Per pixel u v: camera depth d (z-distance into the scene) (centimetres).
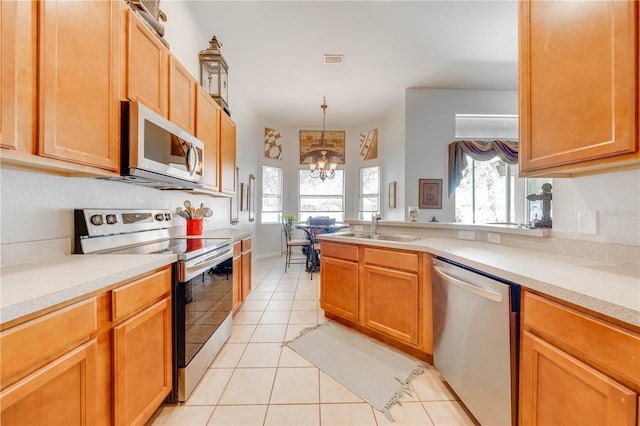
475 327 125
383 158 568
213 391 153
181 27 249
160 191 222
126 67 135
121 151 132
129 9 136
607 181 118
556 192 145
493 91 446
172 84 177
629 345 66
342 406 142
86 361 88
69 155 103
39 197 120
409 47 332
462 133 518
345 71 390
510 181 493
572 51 99
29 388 70
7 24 82
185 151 179
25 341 69
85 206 146
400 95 465
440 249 162
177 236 232
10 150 83
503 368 107
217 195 294
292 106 519
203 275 166
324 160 507
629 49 81
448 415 137
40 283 83
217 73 285
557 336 85
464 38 314
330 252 245
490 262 123
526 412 97
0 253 105
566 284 86
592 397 73
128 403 105
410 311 184
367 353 194
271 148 595
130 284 107
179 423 130
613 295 75
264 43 323
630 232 110
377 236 263
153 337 123
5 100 82
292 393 152
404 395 151
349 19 283
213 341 181
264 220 589
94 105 115
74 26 105
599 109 90
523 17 123
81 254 135
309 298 315
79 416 85
